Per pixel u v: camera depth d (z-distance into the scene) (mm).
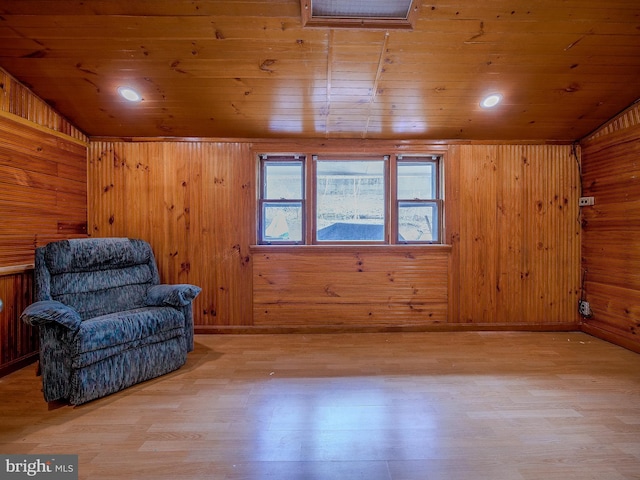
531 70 2301
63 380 1830
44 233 2547
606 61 2217
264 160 3227
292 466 1369
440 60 2213
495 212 3145
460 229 3137
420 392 1969
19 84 2340
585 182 3094
